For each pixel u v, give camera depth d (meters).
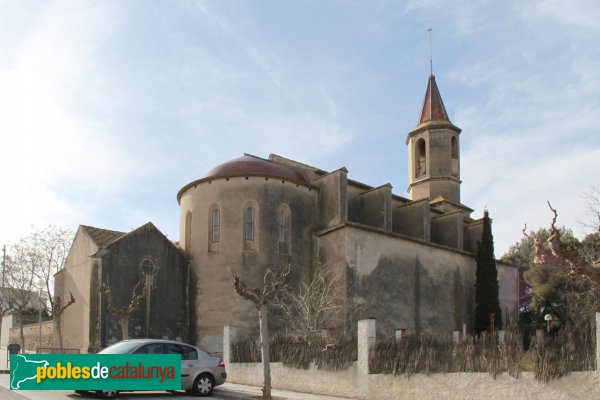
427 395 16.42
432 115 51.44
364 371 18.12
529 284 49.66
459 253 42.28
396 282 36.47
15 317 53.59
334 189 36.03
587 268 16.30
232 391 19.72
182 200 37.44
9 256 46.84
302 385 20.11
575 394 13.62
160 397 18.09
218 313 33.34
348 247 33.97
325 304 32.56
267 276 33.50
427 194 49.41
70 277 35.38
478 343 16.05
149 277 33.22
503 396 14.87
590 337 13.92
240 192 34.66
